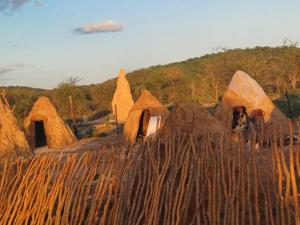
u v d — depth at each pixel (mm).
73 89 53094
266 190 6352
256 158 6531
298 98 35688
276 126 6598
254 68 55562
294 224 6043
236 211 6215
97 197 7098
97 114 50594
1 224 7496
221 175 6477
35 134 25031
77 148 21312
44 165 7633
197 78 64562
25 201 7465
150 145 7258
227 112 18562
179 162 6863
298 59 55406
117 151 7664
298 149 6188
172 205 6625
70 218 7316
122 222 6852
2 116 19094
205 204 6570
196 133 7035
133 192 7055
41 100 24953
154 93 57812
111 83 65375
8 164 8117
